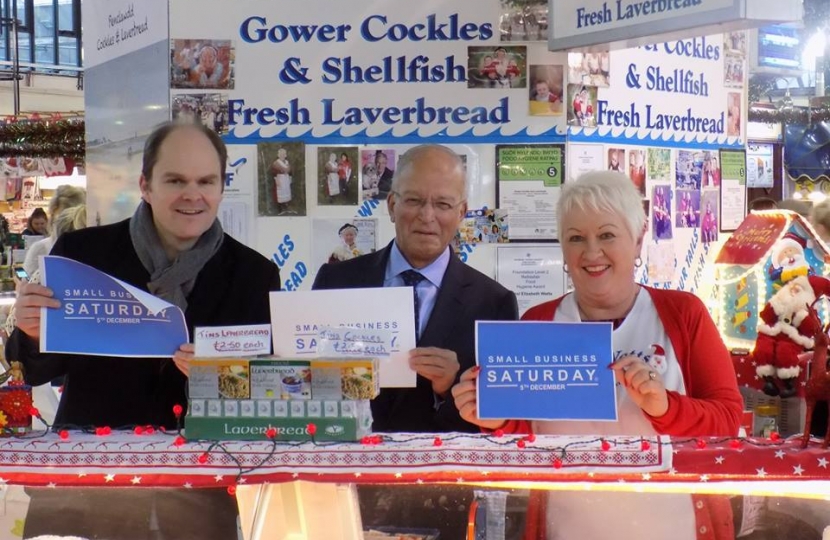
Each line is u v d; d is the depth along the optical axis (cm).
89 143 536
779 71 1216
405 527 219
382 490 219
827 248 502
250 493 220
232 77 433
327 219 435
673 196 492
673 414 233
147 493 227
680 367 258
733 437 217
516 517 220
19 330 283
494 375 220
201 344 223
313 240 436
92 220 532
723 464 203
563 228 263
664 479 205
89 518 228
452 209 312
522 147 431
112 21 498
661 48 480
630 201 258
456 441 215
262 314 299
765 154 1141
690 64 501
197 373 218
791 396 477
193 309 296
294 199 436
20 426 230
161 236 297
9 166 1180
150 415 293
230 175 436
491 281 323
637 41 389
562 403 218
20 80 1527
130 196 474
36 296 240
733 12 341
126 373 294
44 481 216
